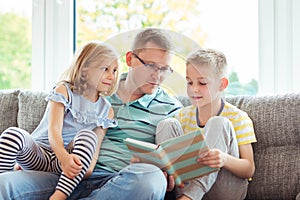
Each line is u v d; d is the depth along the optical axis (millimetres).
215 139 1573
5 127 2068
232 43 2213
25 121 2021
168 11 2266
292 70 2131
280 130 1779
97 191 1523
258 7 2170
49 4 2387
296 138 1766
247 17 2199
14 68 2441
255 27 2193
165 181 1466
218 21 2223
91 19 2365
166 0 2268
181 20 2254
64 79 1696
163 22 2270
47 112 1753
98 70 1564
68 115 1666
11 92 2131
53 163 1661
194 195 1536
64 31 2373
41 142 1703
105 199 1474
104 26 2346
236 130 1723
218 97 1707
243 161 1650
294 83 2123
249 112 1845
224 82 1727
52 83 2393
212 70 1560
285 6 2133
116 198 1461
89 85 1606
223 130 1616
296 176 1707
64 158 1533
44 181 1574
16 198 1486
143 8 2291
